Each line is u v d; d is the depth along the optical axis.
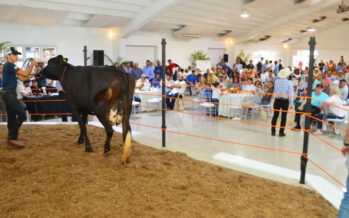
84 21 14.07
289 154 5.54
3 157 4.25
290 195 3.31
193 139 6.56
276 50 26.36
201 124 8.23
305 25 22.47
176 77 14.70
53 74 4.54
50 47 13.38
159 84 11.81
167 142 6.20
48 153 4.48
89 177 3.61
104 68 4.21
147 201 3.03
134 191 3.25
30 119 8.34
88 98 4.17
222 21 17.39
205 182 3.53
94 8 12.17
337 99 6.92
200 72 14.23
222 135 7.00
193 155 4.79
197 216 2.76
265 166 4.26
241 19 17.61
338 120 6.89
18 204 2.92
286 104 6.80
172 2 11.83
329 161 5.21
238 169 4.17
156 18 14.46
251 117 9.36
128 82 4.14
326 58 25.41
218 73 14.29
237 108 8.69
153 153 4.73
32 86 9.02
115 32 15.31
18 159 4.21
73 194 3.16
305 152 3.67
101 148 4.83
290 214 2.88
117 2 12.14
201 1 13.62
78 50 14.45
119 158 4.32
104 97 4.12
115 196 3.12
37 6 10.65
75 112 4.54
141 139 5.93
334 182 4.26
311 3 15.60
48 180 3.50
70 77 4.40
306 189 3.53
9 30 12.04
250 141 6.49
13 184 3.39
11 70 4.51
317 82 9.71
